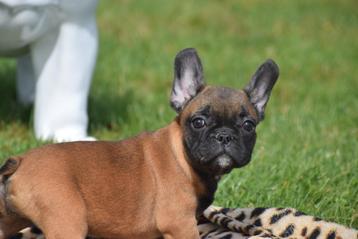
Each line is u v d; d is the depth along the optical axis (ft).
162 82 50.67
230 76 52.34
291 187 30.32
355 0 81.05
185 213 23.11
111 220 22.82
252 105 23.93
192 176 23.21
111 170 22.94
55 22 33.81
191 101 23.53
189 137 22.95
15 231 23.49
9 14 31.55
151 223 23.18
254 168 31.96
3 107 41.34
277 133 39.19
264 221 26.35
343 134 40.11
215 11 73.46
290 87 51.19
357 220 27.91
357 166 33.09
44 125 35.27
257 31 67.05
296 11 75.46
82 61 35.01
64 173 22.08
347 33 68.13
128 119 41.24
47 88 35.06
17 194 21.90
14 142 34.76
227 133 22.44
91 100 43.52
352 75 55.16
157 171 23.21
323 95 49.39
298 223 25.75
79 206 21.97
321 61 57.98
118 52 56.29
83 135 35.22
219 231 26.02
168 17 69.67
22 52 36.37
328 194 29.81
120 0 75.31
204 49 60.03
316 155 34.78
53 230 21.61
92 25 35.12
